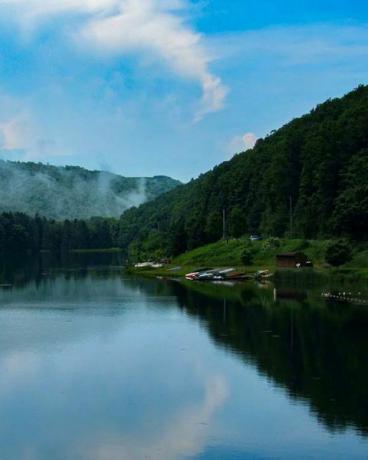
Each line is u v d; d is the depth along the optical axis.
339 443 36.94
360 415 41.34
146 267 181.62
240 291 112.06
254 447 36.53
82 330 71.75
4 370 52.94
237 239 186.38
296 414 41.62
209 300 99.06
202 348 60.81
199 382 48.97
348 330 68.75
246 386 47.84
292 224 177.62
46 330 71.94
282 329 70.19
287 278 129.12
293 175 191.12
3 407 43.34
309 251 149.00
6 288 126.75
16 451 36.16
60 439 37.81
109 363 55.19
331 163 164.12
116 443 37.25
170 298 103.88
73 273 175.00
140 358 56.97
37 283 139.38
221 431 38.91
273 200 197.50
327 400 44.41
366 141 171.75
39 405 43.75
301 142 194.75
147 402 44.34
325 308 85.06
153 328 72.50
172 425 39.91
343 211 144.38
